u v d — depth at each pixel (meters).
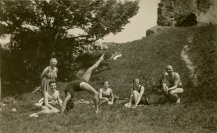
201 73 20.03
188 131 10.39
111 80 23.06
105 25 26.62
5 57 26.75
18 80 26.48
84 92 21.48
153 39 27.78
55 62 15.43
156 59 24.16
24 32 27.58
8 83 25.47
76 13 25.70
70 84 13.79
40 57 27.66
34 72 27.14
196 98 16.17
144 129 10.72
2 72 26.03
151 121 11.86
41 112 13.96
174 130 10.54
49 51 27.78
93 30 27.06
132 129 10.70
